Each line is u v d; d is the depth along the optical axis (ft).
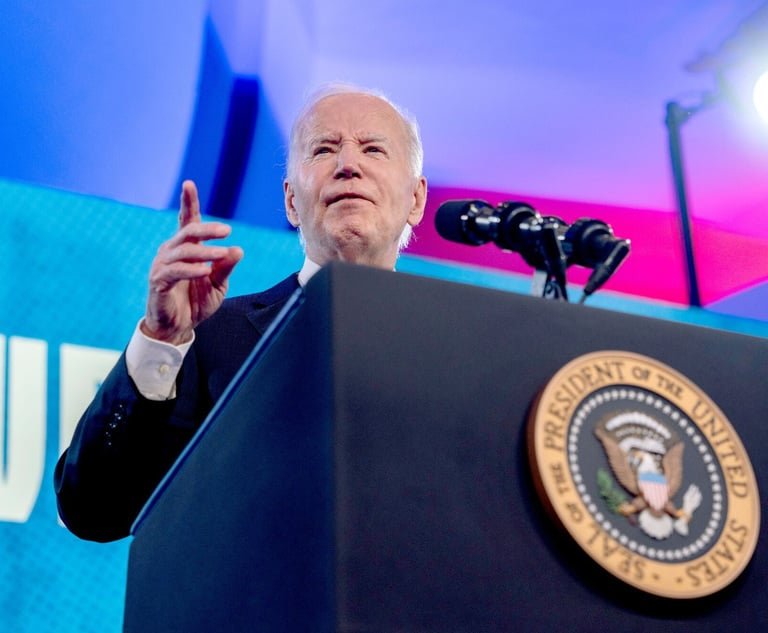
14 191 22.06
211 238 8.27
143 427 9.57
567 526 6.28
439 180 27.20
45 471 20.16
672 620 6.40
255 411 7.08
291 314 6.95
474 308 6.82
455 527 6.18
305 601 6.03
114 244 22.39
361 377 6.35
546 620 6.15
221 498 7.36
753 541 6.64
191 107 24.27
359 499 6.04
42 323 21.15
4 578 19.36
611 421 6.65
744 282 28.94
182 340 9.50
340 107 13.03
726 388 7.32
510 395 6.66
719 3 29.55
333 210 12.31
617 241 9.91
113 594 20.04
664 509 6.53
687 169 29.04
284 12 25.62
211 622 7.13
